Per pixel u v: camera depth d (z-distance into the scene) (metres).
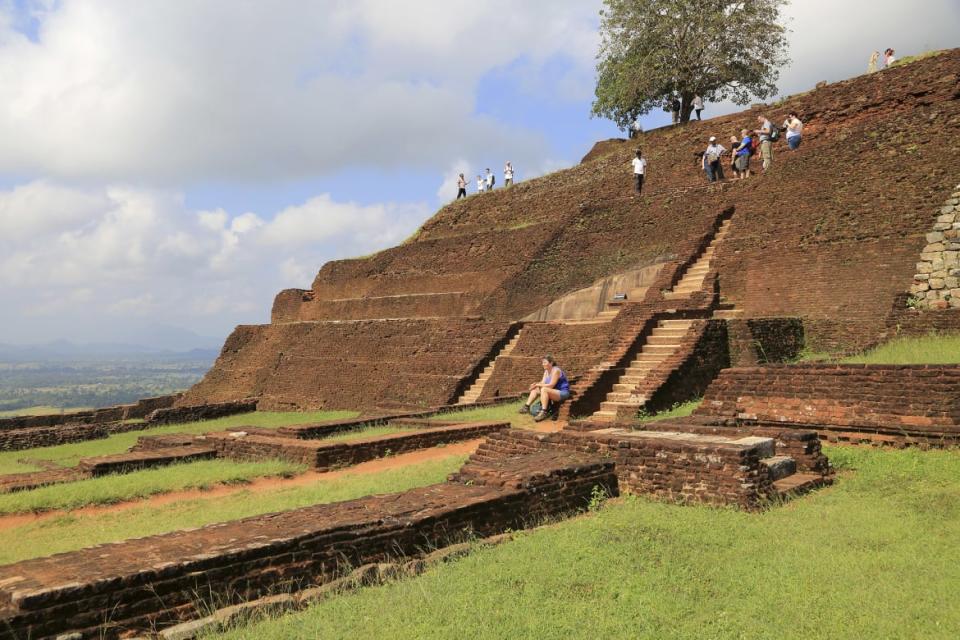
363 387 28.62
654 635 5.08
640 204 27.09
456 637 5.12
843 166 20.91
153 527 9.81
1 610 4.90
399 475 12.16
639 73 36.59
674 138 31.33
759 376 12.73
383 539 6.98
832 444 11.42
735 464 8.56
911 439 10.62
